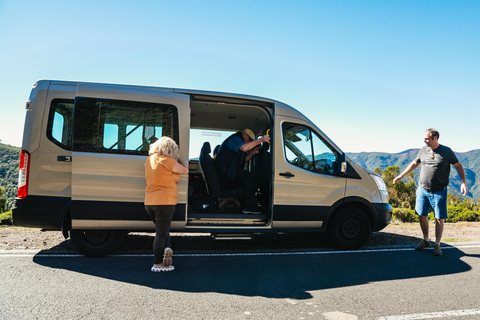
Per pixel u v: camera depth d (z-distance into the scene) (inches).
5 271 170.2
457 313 134.4
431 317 130.6
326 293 152.9
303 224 227.0
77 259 195.3
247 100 224.4
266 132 279.9
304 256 215.3
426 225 235.1
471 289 161.3
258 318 125.9
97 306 132.1
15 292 143.6
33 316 121.7
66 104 197.2
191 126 275.3
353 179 236.2
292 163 226.2
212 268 185.3
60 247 220.8
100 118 194.2
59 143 194.5
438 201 221.6
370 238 272.7
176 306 134.3
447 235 291.4
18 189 191.9
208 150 235.8
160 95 203.8
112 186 193.6
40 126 192.7
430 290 159.2
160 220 173.3
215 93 217.5
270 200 224.5
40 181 191.5
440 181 221.6
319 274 179.8
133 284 157.2
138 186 197.0
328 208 229.8
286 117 229.6
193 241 253.0
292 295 149.6
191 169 268.5
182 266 187.2
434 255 222.2
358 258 212.8
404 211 482.3
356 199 235.0
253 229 220.2
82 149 190.7
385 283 167.6
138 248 226.5
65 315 123.3
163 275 171.2
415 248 237.9
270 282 165.5
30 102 193.9
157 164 170.9
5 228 279.1
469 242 259.9
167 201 170.7
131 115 199.0
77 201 189.8
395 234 291.6
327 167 234.7
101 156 192.5
